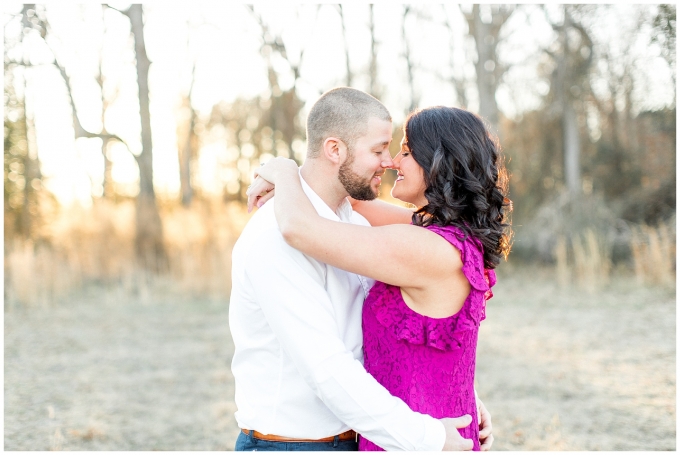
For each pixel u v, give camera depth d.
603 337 6.12
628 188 12.81
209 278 9.14
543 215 11.40
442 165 1.62
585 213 10.69
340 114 1.62
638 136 13.32
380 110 1.65
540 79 14.60
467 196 1.63
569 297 8.33
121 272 10.02
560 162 14.19
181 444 3.65
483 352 5.73
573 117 13.15
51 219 10.48
